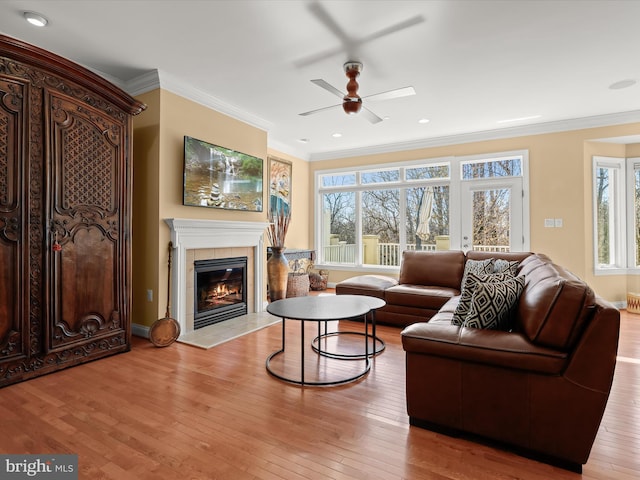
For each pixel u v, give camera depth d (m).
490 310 1.96
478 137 5.50
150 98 3.52
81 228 2.80
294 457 1.66
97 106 2.90
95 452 1.69
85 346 2.86
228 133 4.28
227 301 4.35
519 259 3.86
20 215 2.44
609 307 1.54
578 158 4.89
